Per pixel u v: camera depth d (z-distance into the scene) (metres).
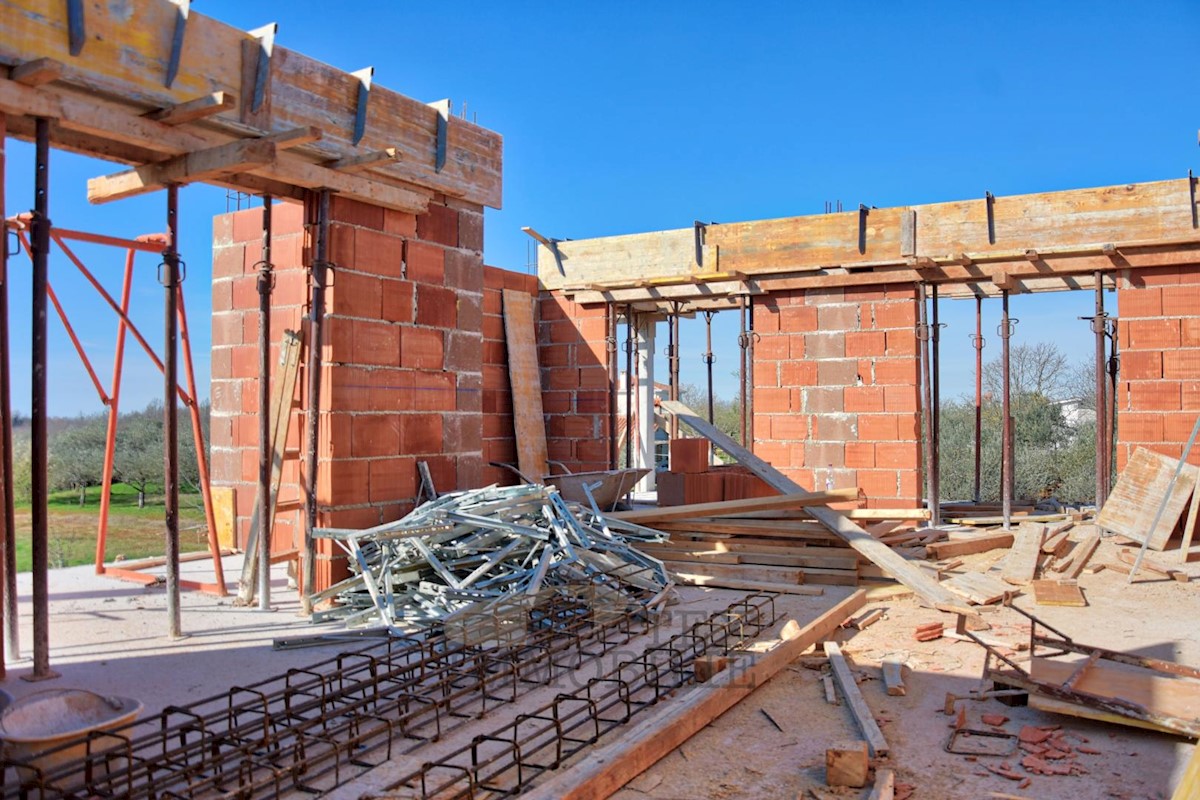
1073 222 10.11
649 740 4.11
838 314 11.21
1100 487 10.23
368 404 7.96
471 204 9.12
